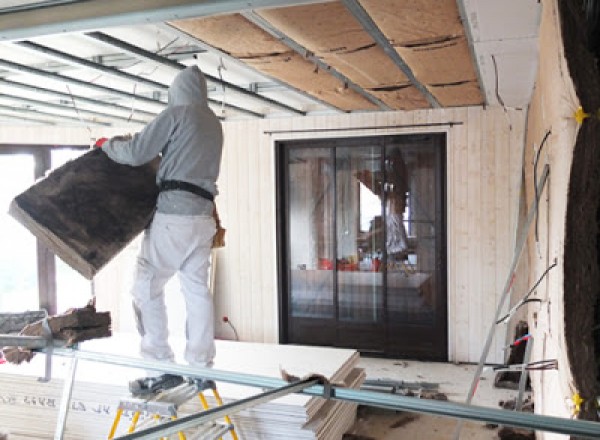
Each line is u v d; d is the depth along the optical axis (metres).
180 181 2.75
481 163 5.49
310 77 3.93
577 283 1.60
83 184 2.67
